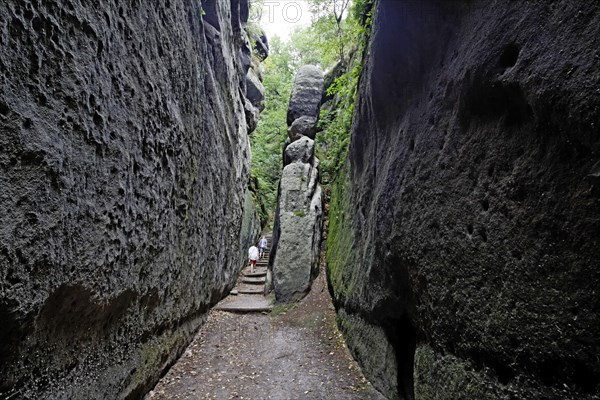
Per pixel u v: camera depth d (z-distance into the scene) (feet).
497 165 8.04
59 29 8.62
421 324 12.18
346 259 24.52
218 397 16.07
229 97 33.65
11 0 7.13
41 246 7.90
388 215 14.25
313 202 37.52
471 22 9.73
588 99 5.59
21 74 7.38
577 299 5.91
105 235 10.93
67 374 9.64
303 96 47.44
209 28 27.73
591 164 5.75
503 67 7.97
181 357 20.10
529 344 6.92
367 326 18.63
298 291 32.14
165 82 16.19
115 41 11.55
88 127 9.86
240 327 26.58
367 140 20.84
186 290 20.67
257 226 56.80
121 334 12.94
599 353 5.61
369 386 16.80
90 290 10.10
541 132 6.87
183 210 19.49
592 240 5.68
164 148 16.14
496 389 7.98
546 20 6.80
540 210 6.72
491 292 8.09
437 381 10.57
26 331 7.74
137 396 14.62
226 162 32.04
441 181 10.39
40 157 7.83
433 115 11.40
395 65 14.55
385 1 14.15
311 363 20.03
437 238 10.44
